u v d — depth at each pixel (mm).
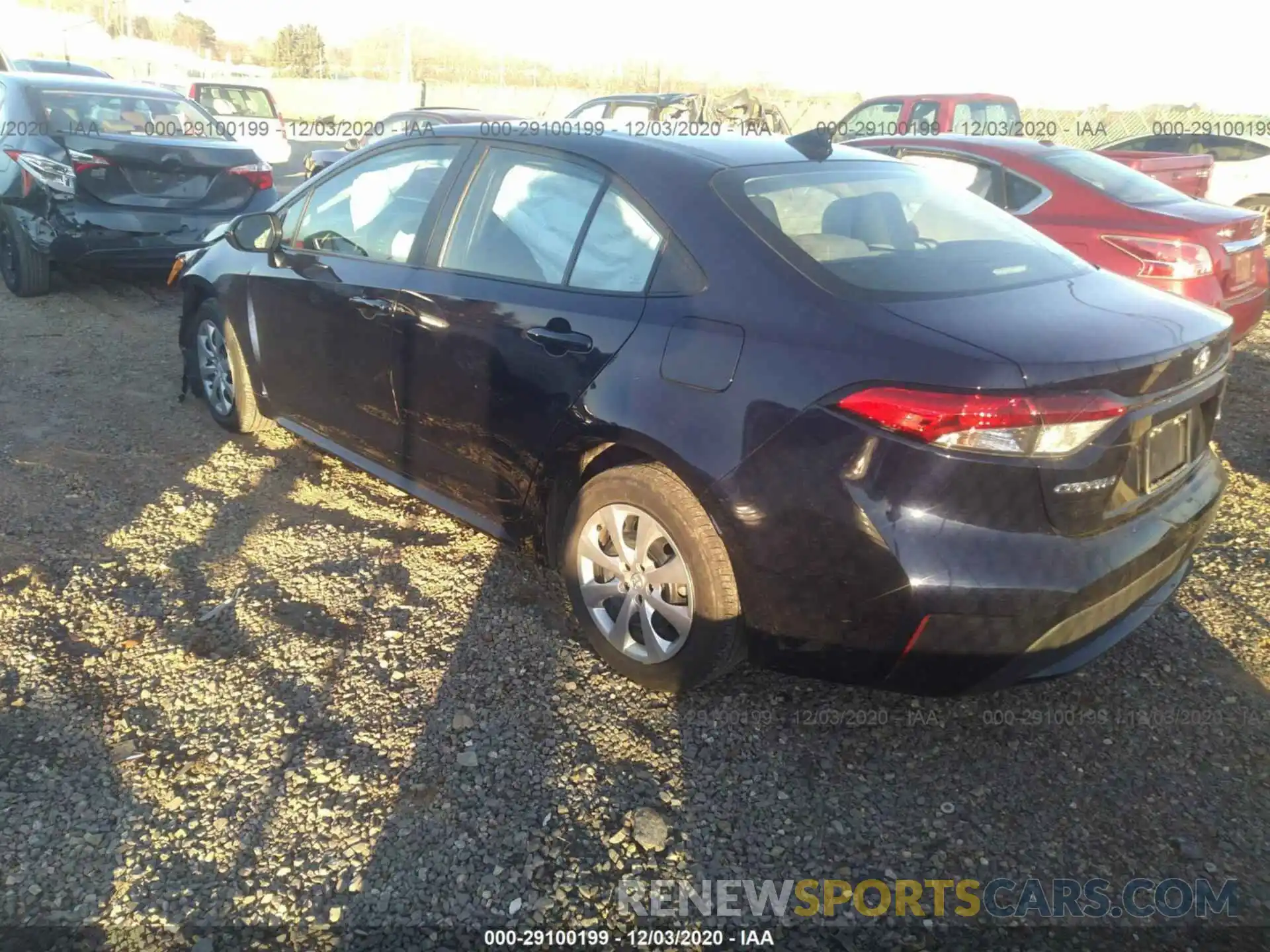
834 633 2691
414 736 2963
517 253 3498
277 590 3732
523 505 3494
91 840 2537
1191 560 3219
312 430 4555
